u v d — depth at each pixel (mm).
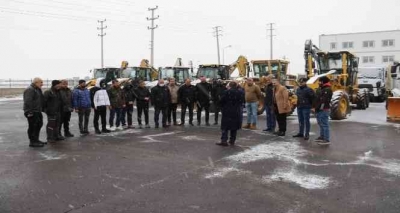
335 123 13656
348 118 15219
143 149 8984
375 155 8328
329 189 5930
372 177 6594
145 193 5715
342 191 5828
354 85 19234
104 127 11562
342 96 14781
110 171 6973
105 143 9773
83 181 6332
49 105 9914
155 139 10336
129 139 10352
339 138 10461
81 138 10531
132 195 5621
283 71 22469
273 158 8016
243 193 5730
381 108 20953
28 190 5855
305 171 6992
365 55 58500
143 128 12461
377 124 13367
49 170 7035
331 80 16484
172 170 7051
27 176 6633
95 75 25359
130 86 12625
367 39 58250
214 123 13625
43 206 5164
